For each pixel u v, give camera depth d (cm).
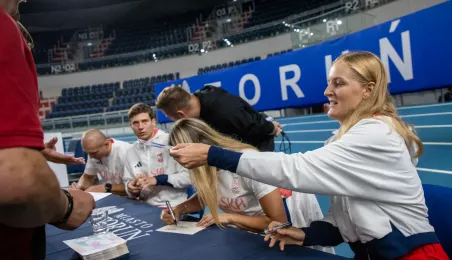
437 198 129
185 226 155
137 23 1964
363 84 113
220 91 246
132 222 173
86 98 1532
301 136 657
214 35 1634
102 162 308
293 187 104
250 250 118
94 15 1858
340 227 124
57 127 992
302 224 178
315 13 1152
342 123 120
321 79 402
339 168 101
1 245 65
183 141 150
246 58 1402
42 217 63
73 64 1631
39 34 1958
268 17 1540
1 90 55
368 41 362
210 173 152
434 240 105
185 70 1538
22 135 56
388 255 104
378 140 101
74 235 158
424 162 359
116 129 991
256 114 246
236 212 169
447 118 557
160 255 122
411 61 325
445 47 297
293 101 435
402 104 868
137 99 1413
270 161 107
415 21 317
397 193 103
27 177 56
